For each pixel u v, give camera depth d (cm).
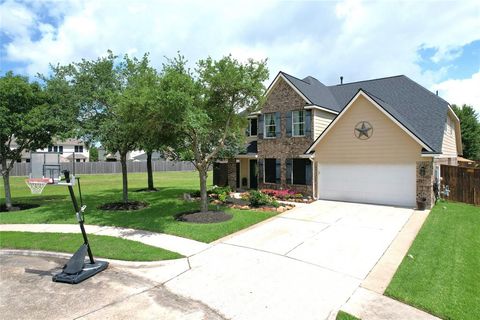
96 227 1094
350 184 1595
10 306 532
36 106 1402
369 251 804
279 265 707
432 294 552
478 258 736
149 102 973
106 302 543
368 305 521
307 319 478
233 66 1144
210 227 1042
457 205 1455
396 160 1442
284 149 1875
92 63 1390
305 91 1819
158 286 609
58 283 630
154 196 1886
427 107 1658
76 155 5675
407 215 1242
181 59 1169
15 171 4081
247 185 2203
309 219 1189
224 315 493
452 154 2009
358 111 1544
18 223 1177
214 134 1372
